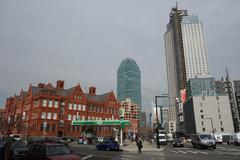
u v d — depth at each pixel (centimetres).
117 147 3634
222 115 11662
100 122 5625
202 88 13900
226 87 14538
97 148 3881
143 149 3831
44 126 7600
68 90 9325
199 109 11869
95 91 10225
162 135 6153
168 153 3028
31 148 1511
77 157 1327
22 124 8150
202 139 3891
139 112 16575
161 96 4628
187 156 2527
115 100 10012
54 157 1276
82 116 8700
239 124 13525
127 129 12062
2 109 12356
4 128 7294
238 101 13925
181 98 16762
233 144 5538
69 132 8200
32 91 8625
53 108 8056
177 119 18062
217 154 2733
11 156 1858
